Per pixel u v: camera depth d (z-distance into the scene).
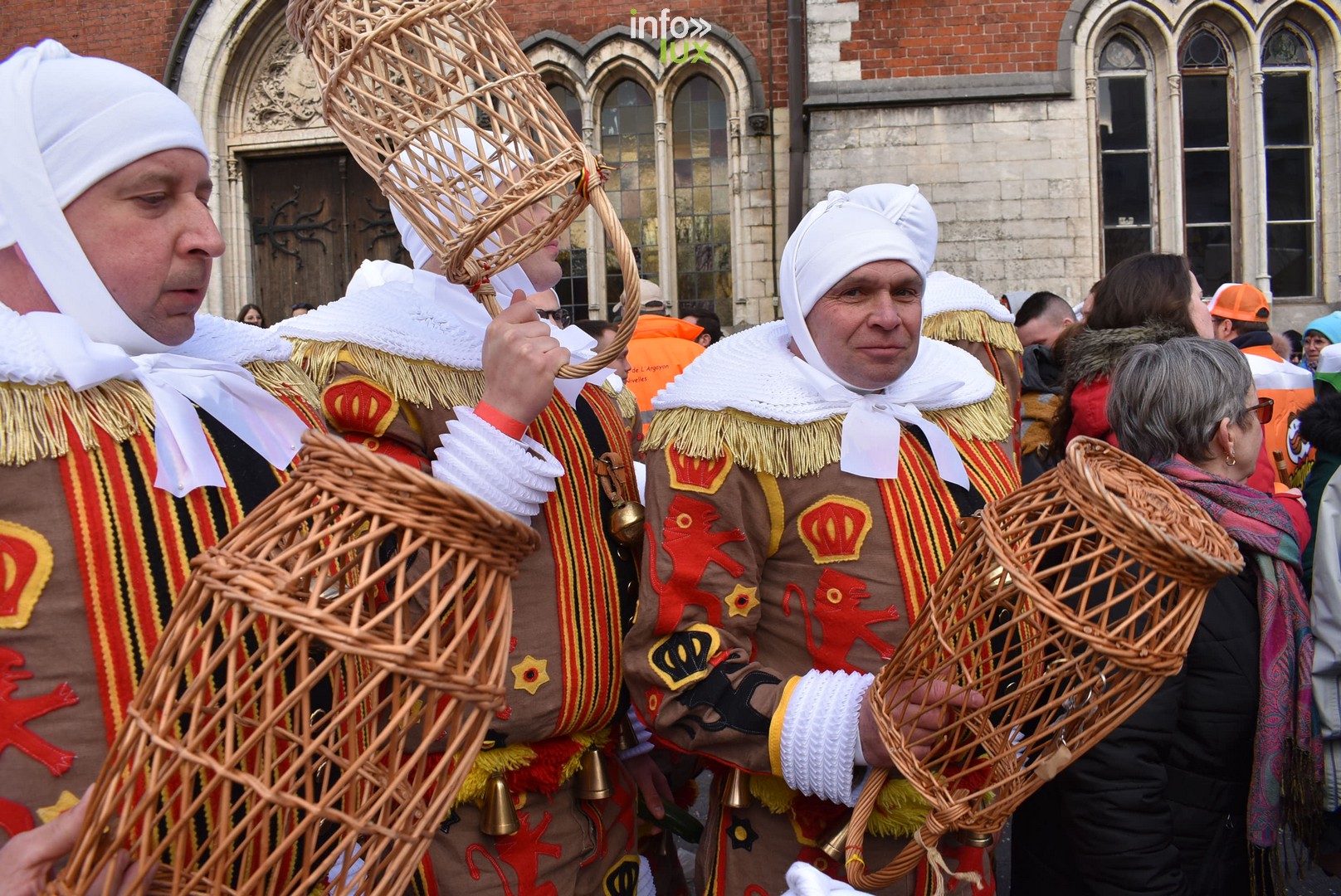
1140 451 2.12
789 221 9.60
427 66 1.41
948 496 1.80
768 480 1.77
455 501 0.97
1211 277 9.50
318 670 0.94
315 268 10.77
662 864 2.25
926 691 1.40
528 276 1.90
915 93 8.83
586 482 1.86
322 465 0.99
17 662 1.17
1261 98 9.23
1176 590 1.27
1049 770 1.32
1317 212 9.44
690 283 10.11
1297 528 2.55
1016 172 8.84
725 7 9.70
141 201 1.26
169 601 1.25
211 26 10.27
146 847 0.97
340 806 1.29
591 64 9.81
